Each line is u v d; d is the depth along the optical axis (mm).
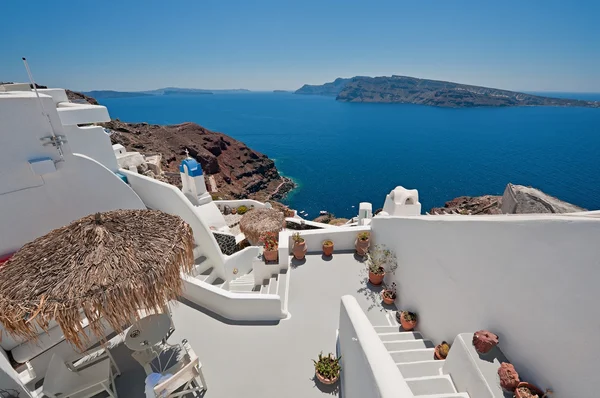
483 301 4062
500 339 3732
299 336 6277
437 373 4250
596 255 2621
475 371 3445
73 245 4355
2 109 5617
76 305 3811
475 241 4188
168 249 4719
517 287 3494
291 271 8352
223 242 11750
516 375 3197
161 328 5367
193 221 8742
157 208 9859
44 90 8992
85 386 4551
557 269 3004
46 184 6477
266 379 5336
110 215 5074
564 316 2920
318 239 9172
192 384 5230
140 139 48000
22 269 4145
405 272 6602
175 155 50188
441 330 5137
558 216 3164
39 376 5281
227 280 9102
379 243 8273
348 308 4320
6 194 5949
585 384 2703
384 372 2951
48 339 5379
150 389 4422
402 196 10508
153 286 4332
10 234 6125
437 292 5277
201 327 6523
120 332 4363
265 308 6621
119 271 4168
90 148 9281
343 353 4863
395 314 6809
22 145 5996
